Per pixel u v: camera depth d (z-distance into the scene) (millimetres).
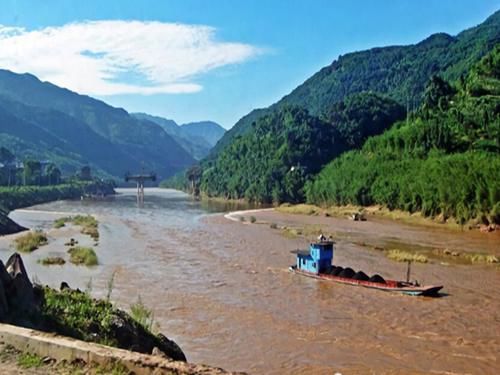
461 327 25219
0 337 12430
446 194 77062
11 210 109750
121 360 10992
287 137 153250
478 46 197750
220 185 171375
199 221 81375
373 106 166125
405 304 29531
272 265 41875
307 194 126625
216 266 41531
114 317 16406
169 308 28500
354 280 34375
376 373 19469
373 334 24125
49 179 169875
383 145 122062
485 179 72562
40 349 11867
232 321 26109
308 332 24375
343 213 95688
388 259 45406
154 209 112562
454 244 56344
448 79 183375
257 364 20328
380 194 97125
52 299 16344
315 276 36719
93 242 56125
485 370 19859
